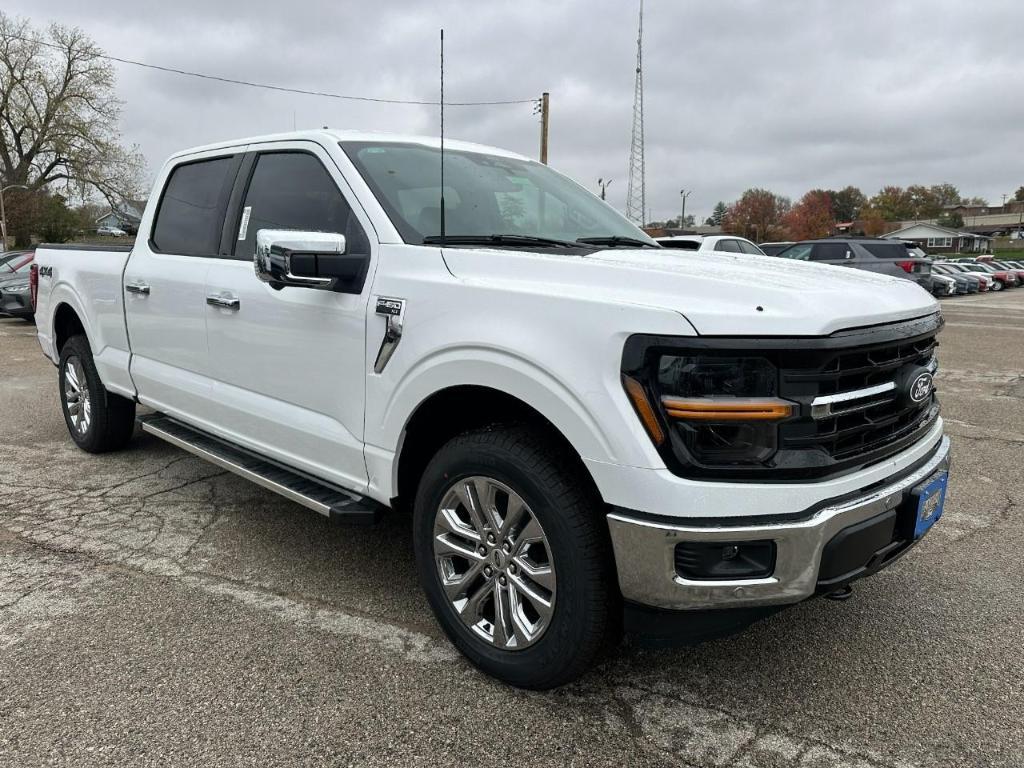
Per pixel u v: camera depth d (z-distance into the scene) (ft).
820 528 6.84
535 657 7.89
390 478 9.12
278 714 7.88
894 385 7.82
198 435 13.10
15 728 7.59
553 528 7.48
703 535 6.68
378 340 9.00
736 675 8.71
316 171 10.60
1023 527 13.30
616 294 7.31
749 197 294.05
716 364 6.68
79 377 16.70
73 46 146.82
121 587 10.73
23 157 150.92
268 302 10.53
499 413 8.68
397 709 7.98
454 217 10.02
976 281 104.63
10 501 14.17
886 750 7.44
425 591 9.05
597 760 7.27
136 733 7.55
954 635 9.63
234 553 11.93
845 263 57.72
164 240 13.51
